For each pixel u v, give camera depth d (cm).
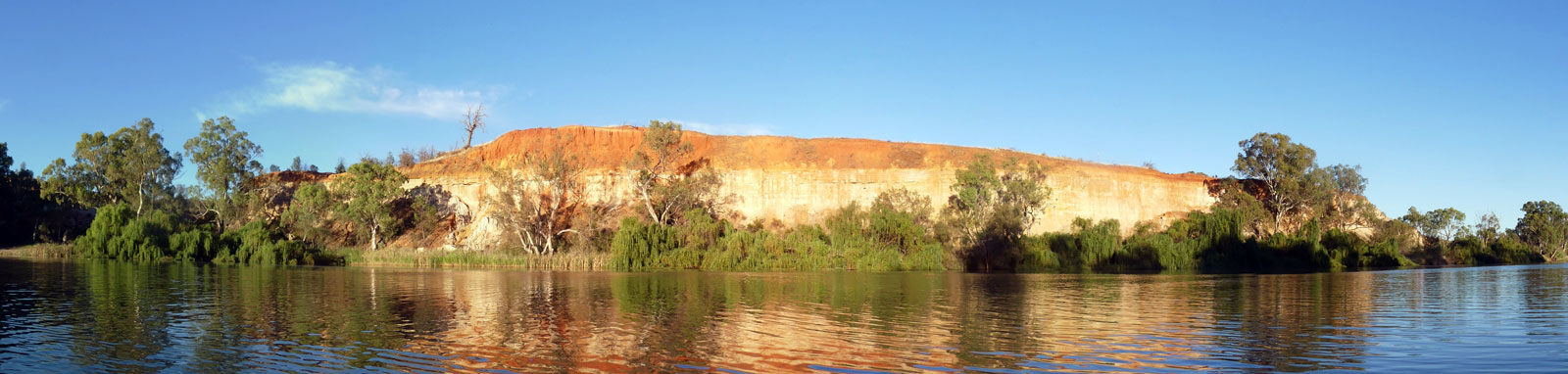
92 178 8781
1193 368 2012
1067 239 7231
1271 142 8769
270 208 9006
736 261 6512
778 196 8625
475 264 6750
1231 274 6072
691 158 9469
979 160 7862
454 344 2355
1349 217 8931
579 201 8450
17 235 9294
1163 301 3616
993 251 6962
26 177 9519
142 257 7019
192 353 2202
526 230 7338
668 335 2525
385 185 7900
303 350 2259
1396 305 3400
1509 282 4959
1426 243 9425
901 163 9350
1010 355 2172
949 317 2966
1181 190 8869
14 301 3462
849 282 4844
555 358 2134
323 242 7900
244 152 8788
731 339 2447
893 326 2727
